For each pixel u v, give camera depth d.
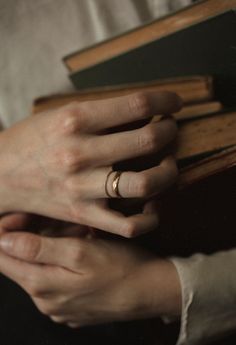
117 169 0.44
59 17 0.62
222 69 0.47
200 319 0.45
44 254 0.46
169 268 0.45
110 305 0.46
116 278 0.45
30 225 0.50
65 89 0.66
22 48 0.64
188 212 0.44
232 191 0.43
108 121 0.42
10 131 0.47
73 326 0.49
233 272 0.44
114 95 0.48
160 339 0.49
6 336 0.51
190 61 0.48
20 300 0.53
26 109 0.68
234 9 0.43
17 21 0.62
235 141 0.44
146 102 0.42
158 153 0.44
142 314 0.46
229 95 0.48
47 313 0.48
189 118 0.44
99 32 0.62
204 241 0.47
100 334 0.50
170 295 0.44
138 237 0.46
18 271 0.47
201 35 0.45
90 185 0.42
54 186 0.45
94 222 0.44
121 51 0.50
